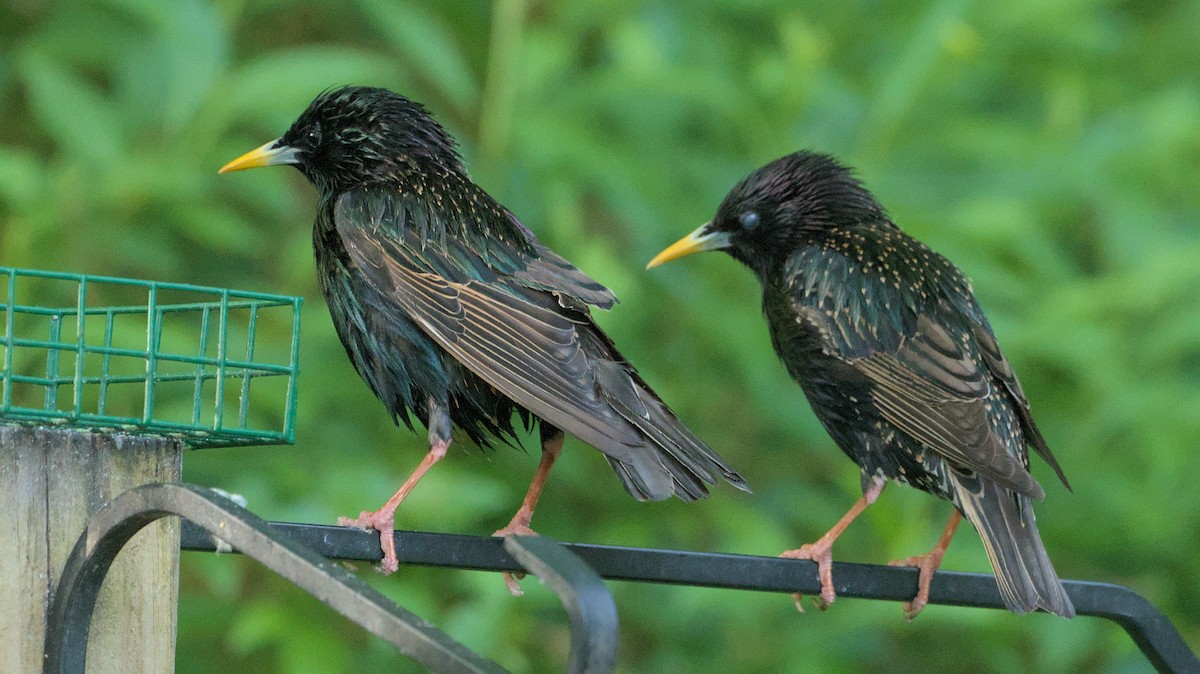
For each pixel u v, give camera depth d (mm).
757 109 13086
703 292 12609
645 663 13570
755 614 12039
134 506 5590
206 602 11266
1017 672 12836
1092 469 12852
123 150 11625
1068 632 12094
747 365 12469
